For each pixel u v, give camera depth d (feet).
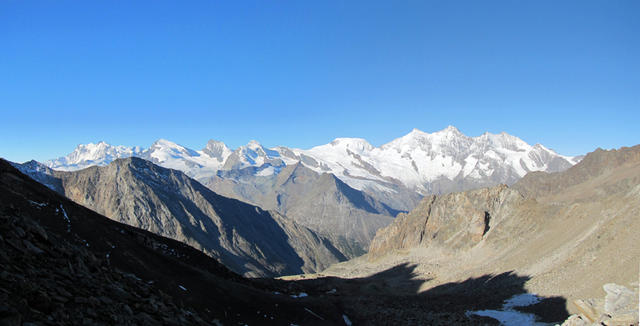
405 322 260.21
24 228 109.50
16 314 65.41
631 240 260.62
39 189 193.26
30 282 80.94
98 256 146.30
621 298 155.12
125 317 96.43
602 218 373.61
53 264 102.37
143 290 131.03
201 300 171.83
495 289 360.07
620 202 371.35
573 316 165.07
